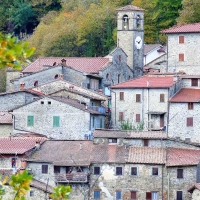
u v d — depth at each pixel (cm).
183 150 18150
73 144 18688
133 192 17775
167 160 17675
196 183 17212
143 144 18288
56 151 18338
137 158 17800
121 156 17938
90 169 17912
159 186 17662
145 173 17725
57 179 17712
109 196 17838
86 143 18662
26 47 3828
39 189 16100
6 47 3797
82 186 17775
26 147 18425
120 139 18362
